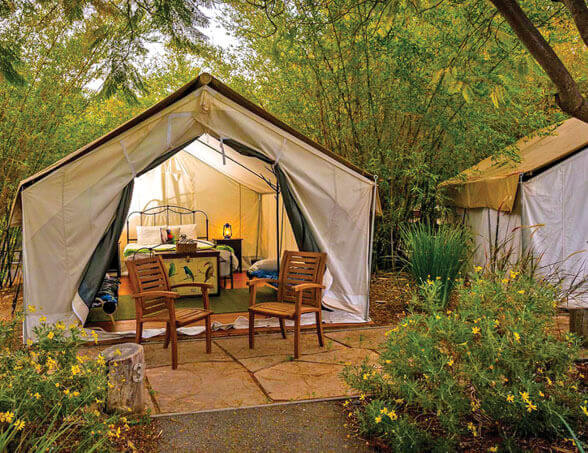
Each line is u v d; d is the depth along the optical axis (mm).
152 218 9172
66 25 3115
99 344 4520
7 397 2113
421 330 2943
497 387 2428
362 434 2725
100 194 4480
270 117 4824
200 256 6863
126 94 3291
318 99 6461
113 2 2859
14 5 2721
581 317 3980
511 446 2371
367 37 5754
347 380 2922
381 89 6223
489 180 6180
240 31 5793
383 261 7281
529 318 2773
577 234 5691
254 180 8117
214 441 2676
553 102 6578
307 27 4855
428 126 6289
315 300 4488
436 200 7090
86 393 2346
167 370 3857
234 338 4770
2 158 6199
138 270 4258
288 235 7176
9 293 6562
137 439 2695
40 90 6160
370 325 5195
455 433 2400
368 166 6465
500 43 4090
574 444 2412
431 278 5398
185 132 4695
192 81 4559
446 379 2490
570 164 5641
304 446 2611
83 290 4512
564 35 5410
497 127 6602
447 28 5637
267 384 3539
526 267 5195
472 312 2807
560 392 2555
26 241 4332
